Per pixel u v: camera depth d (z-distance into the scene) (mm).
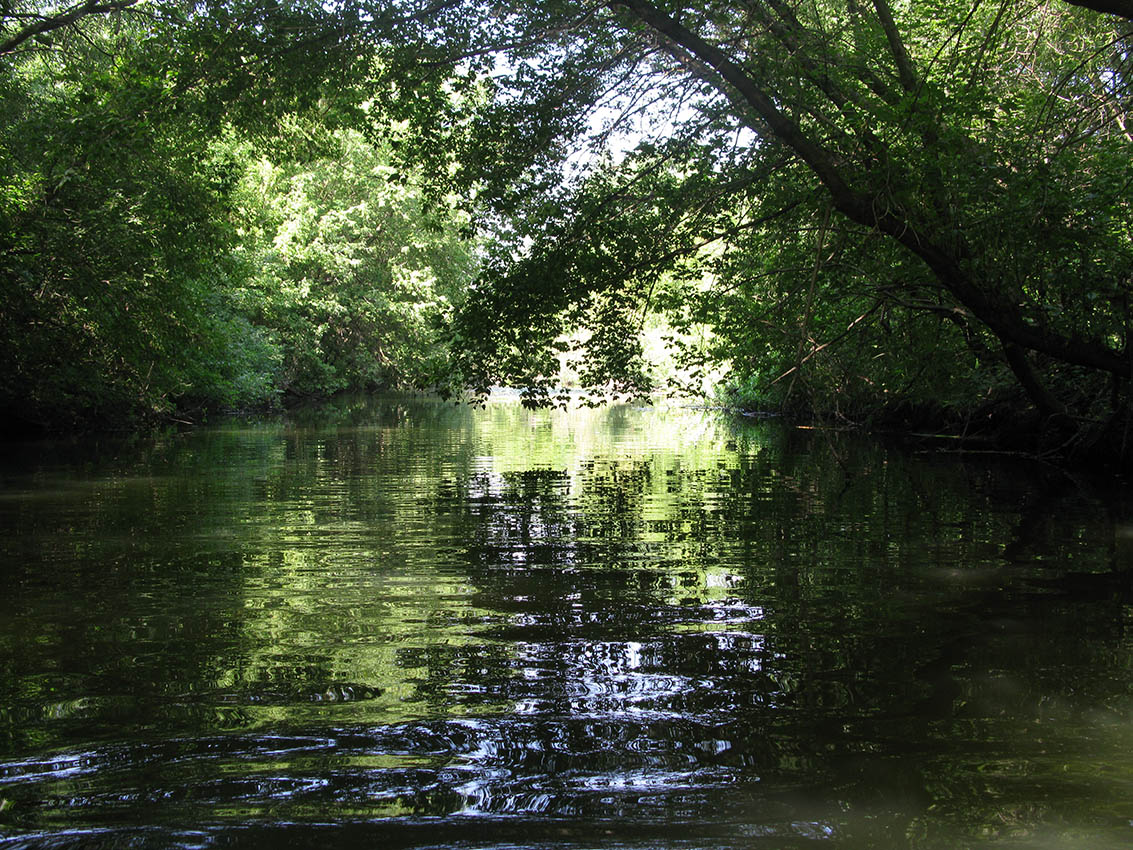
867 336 13898
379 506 9492
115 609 5395
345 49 10914
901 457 14961
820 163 9898
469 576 6262
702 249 13266
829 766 3273
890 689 4055
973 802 3004
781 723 3668
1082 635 4852
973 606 5445
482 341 11625
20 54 16875
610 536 7797
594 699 3939
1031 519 8594
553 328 11828
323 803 2998
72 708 3832
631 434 20719
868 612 5332
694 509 9312
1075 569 6453
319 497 10133
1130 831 2814
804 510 9234
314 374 37812
